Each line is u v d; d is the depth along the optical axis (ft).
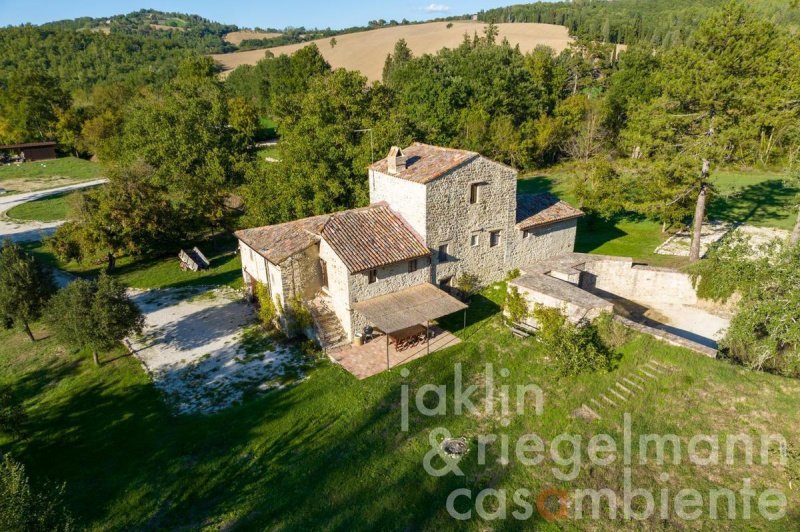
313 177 142.10
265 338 103.09
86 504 62.69
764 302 77.97
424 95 254.27
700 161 121.70
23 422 80.43
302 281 102.17
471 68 279.90
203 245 168.35
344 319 98.43
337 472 65.82
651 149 132.36
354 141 163.94
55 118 366.84
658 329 97.30
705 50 117.80
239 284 132.67
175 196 174.81
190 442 72.69
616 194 147.54
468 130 234.58
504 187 112.57
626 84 255.29
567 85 354.95
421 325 102.06
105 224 139.13
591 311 91.25
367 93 192.75
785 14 153.28
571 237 133.08
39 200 235.81
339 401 80.43
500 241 116.78
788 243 86.28
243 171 185.37
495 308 109.81
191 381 89.04
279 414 77.97
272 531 57.47
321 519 58.80
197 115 195.83
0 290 98.48
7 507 47.26
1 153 345.10
